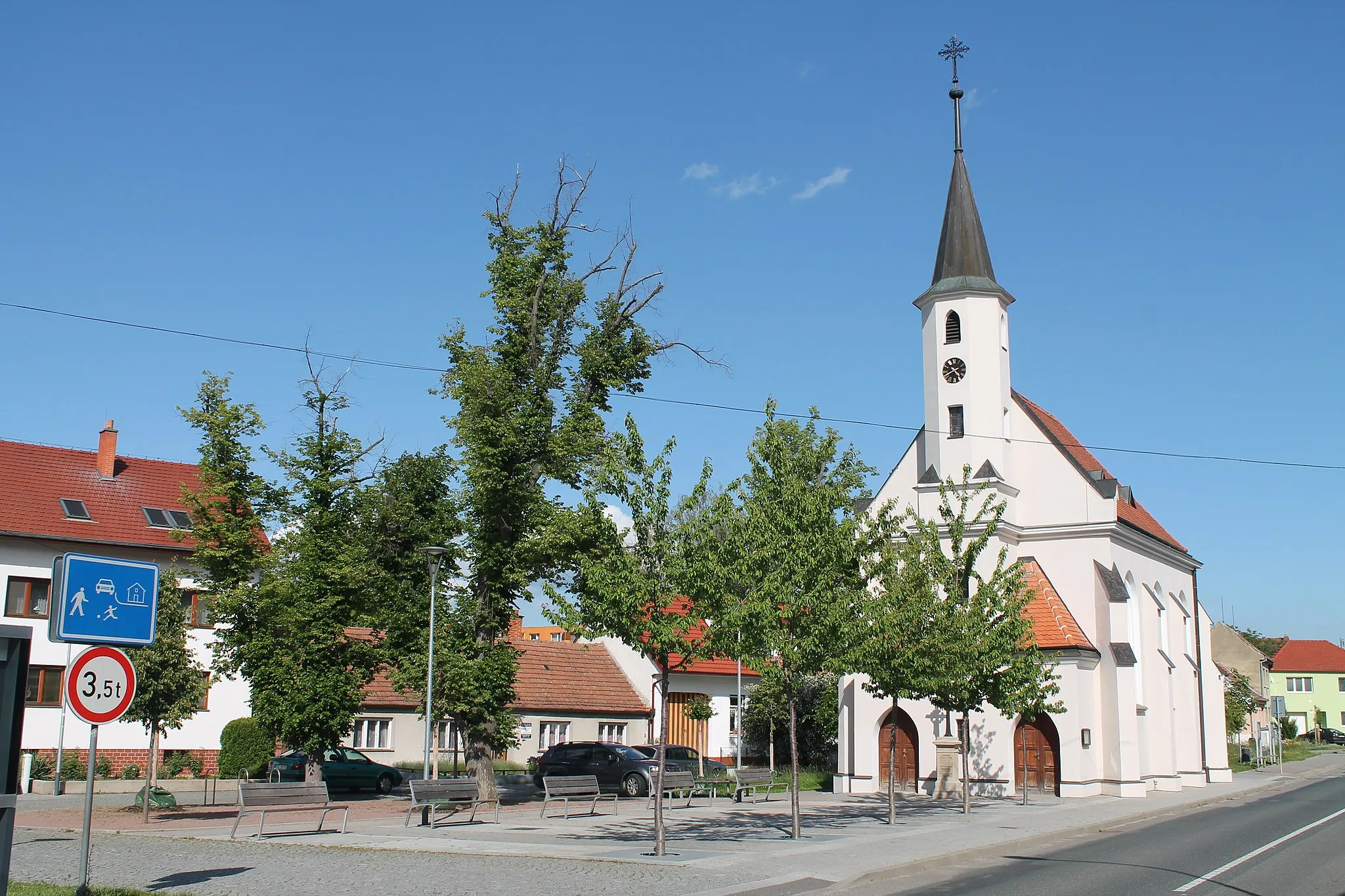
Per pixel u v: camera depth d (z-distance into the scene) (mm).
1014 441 38750
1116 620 35219
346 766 35844
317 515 28703
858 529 22906
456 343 29609
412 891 13703
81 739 38031
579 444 28906
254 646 27578
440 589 30188
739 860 17094
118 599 11664
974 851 19469
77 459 43219
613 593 18047
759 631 19125
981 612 27250
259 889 13672
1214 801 34125
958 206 38969
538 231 30109
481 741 29344
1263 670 95375
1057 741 34188
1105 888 15188
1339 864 17844
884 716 36156
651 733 48906
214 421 28328
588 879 14914
